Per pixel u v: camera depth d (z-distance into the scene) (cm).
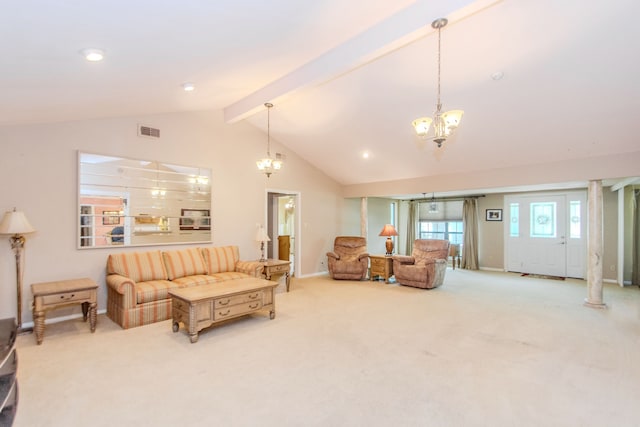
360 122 518
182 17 204
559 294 549
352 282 656
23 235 376
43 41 195
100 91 317
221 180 566
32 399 231
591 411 220
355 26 297
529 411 219
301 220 709
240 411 219
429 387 249
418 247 668
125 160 459
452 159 561
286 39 290
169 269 465
